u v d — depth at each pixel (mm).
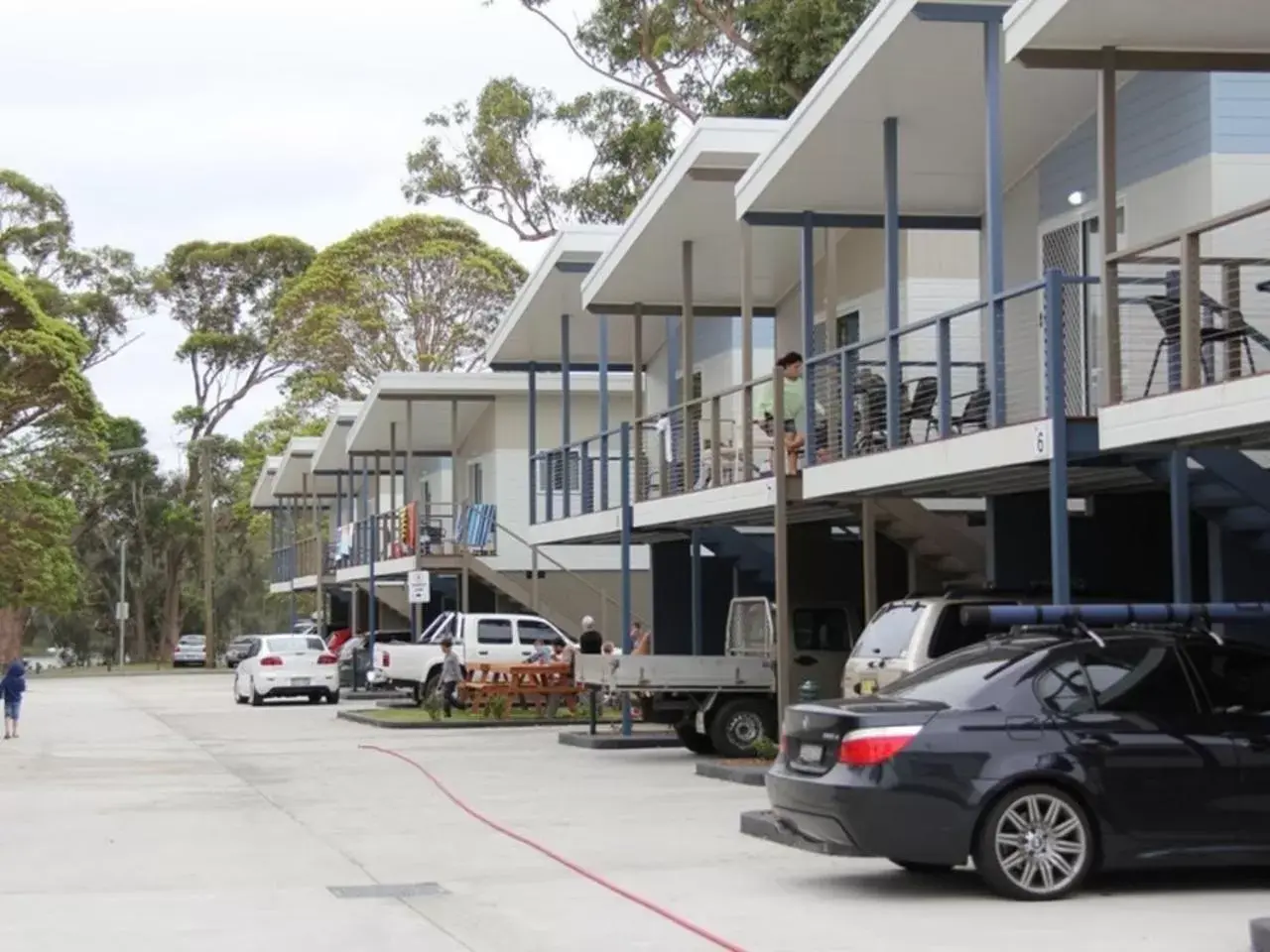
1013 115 21172
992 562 20531
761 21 42000
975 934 10500
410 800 19641
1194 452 15688
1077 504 21047
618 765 24125
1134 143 20016
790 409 22844
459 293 73750
